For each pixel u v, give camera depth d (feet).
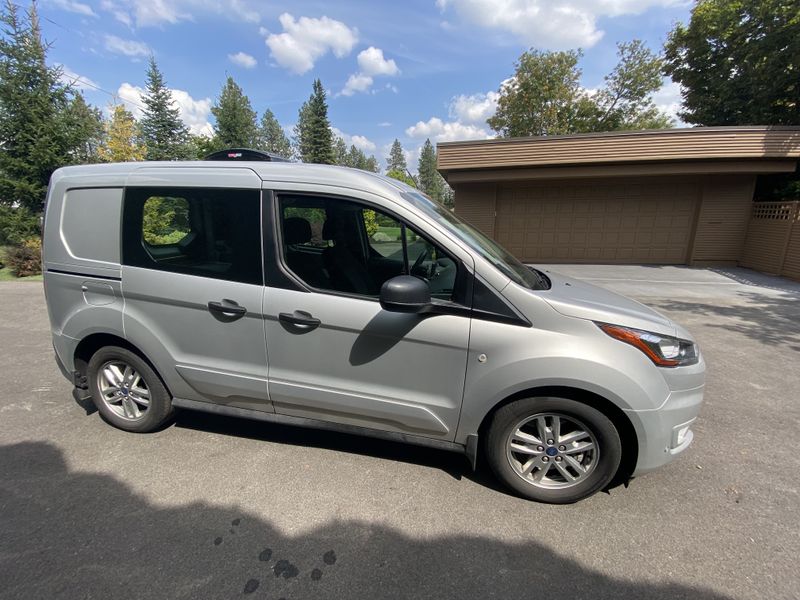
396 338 7.87
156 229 9.09
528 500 8.05
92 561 6.45
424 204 9.02
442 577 6.31
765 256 37.81
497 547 6.92
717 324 21.15
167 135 111.55
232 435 10.17
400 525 7.36
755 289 30.42
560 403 7.53
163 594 5.90
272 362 8.66
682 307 24.86
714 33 49.78
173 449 9.53
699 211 41.39
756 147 36.45
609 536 7.18
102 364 10.09
